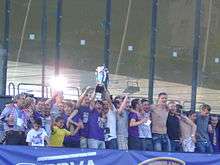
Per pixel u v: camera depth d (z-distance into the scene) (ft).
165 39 123.03
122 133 93.91
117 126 93.71
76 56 120.78
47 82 119.03
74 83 120.16
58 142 87.20
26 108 88.07
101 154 71.82
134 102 95.40
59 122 87.97
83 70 120.78
